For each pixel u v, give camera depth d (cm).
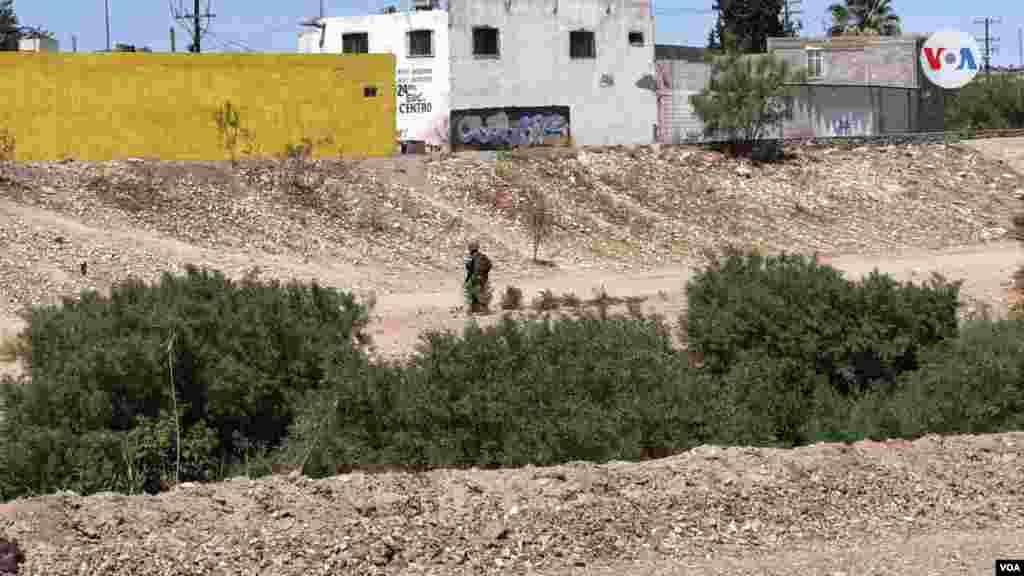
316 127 4028
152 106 3762
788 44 6719
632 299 2781
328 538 750
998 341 1510
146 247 3009
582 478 887
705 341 1739
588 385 1239
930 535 815
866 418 1404
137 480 1102
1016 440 1092
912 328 1719
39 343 1305
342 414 1202
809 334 1684
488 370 1235
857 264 3606
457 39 5056
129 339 1227
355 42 5247
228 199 3444
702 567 724
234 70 3878
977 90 7088
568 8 5347
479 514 810
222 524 776
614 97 5509
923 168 5009
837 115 5909
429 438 1176
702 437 1216
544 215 3634
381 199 3672
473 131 5122
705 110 4912
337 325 1461
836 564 725
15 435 1130
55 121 3650
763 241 3966
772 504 862
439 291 3030
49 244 2869
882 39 6681
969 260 3709
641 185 4234
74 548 726
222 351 1290
